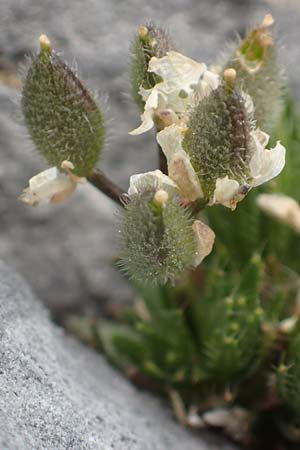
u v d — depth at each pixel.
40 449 0.06
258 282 0.08
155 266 0.06
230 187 0.06
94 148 0.07
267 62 0.07
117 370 0.09
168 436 0.08
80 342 0.09
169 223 0.06
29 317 0.07
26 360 0.06
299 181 0.09
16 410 0.06
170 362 0.08
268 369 0.08
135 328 0.09
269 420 0.08
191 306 0.09
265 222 0.09
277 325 0.08
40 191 0.07
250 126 0.06
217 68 0.07
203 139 0.06
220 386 0.08
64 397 0.06
